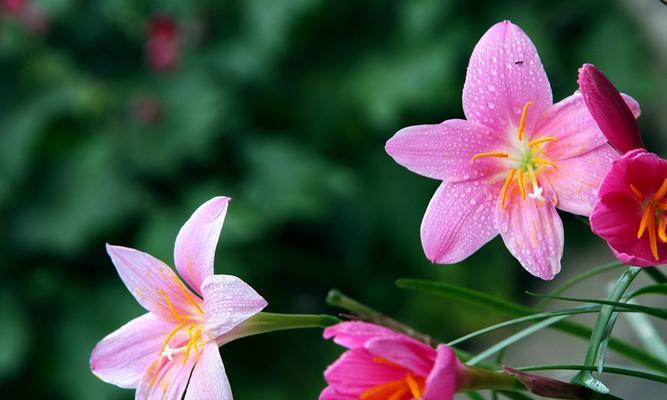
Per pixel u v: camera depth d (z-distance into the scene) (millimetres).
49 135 2404
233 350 2281
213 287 743
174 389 750
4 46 2428
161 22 2426
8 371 2154
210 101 2412
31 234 2289
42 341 2244
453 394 697
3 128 2367
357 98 2439
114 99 2439
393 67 2453
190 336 750
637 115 732
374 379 701
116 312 2268
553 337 1991
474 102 750
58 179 2344
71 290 2301
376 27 2576
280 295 2416
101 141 2377
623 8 2342
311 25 2584
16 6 2389
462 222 750
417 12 2457
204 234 753
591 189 738
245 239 2232
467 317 2301
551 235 742
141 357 764
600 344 720
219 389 741
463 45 2430
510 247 747
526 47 745
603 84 711
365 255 2447
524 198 745
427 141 750
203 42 2555
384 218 2449
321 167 2396
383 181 2469
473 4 2453
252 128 2510
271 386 2246
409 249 2430
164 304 765
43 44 2467
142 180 2391
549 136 745
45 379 2223
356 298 2459
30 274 2318
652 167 703
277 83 2551
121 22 2557
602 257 2221
